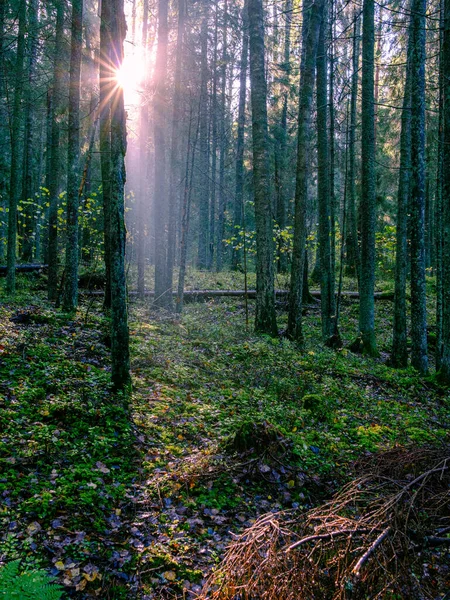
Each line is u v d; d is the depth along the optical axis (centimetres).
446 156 898
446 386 1073
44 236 2133
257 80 1288
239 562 302
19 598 257
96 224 2038
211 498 483
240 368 948
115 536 402
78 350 841
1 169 2131
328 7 1477
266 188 1296
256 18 1281
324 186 1410
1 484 424
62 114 1233
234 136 3059
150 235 2638
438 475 366
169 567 377
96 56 1194
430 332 1630
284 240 2227
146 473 508
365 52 1291
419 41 1118
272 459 560
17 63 1286
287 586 276
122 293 701
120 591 344
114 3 655
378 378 1084
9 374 661
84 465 488
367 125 1314
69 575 344
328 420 748
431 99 1631
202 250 2816
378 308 1969
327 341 1361
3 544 356
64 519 401
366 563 273
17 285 1571
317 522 335
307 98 1302
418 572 298
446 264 957
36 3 1498
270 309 1320
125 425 590
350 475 545
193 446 589
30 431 527
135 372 813
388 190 2584
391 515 290
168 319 1294
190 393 764
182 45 1478
